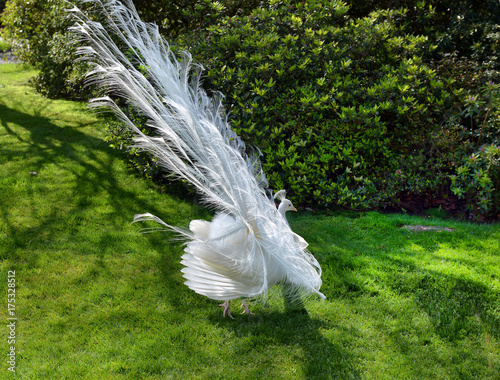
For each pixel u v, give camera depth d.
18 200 6.63
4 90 12.35
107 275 5.02
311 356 3.88
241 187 4.09
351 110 6.84
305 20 8.13
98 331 4.16
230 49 7.65
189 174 4.08
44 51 11.84
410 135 7.24
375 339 4.08
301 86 7.55
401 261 5.20
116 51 4.46
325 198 6.86
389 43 7.93
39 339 4.05
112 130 7.86
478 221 6.61
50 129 9.53
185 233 3.88
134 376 3.63
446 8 9.68
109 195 6.96
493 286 4.67
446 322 4.25
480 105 7.02
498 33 8.62
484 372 3.69
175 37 9.97
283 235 4.20
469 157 6.70
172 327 4.23
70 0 9.48
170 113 4.33
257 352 3.94
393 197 7.02
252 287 3.89
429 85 7.51
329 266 5.16
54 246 5.54
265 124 7.26
